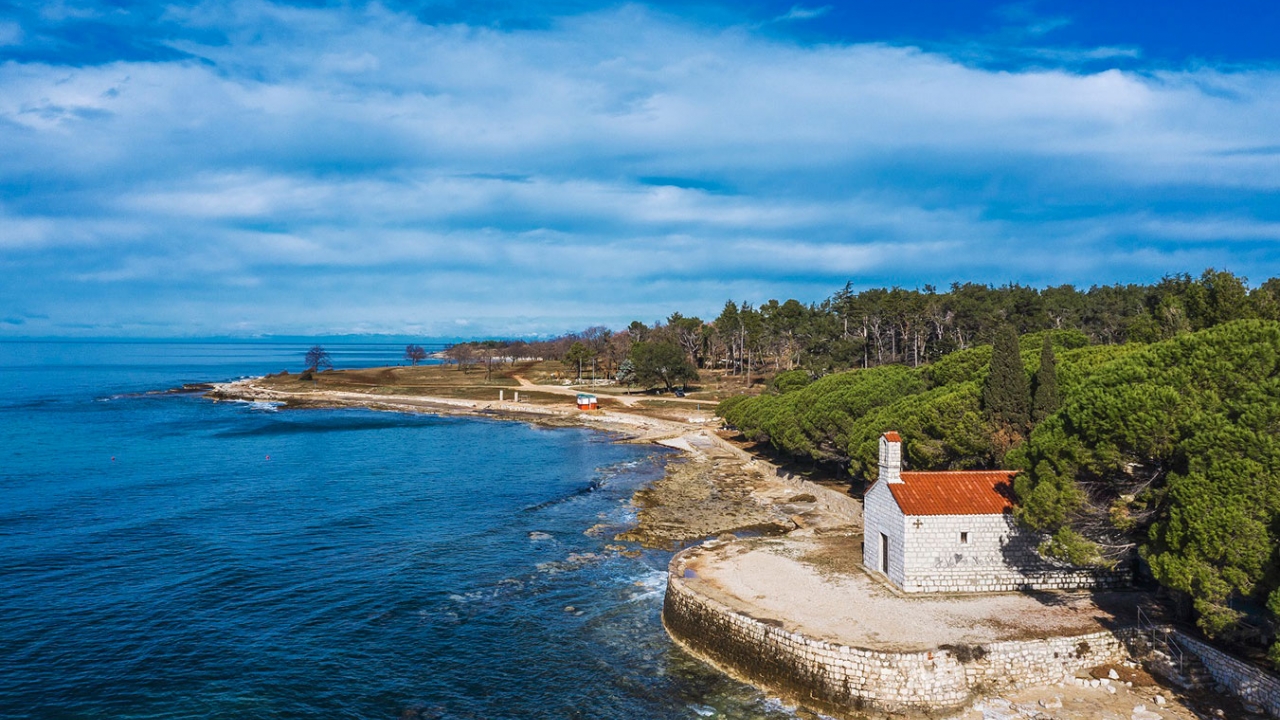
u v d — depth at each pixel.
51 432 124.88
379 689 35.88
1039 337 76.50
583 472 92.00
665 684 35.94
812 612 36.84
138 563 53.59
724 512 67.06
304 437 123.69
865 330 178.75
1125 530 34.94
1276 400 29.80
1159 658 33.38
